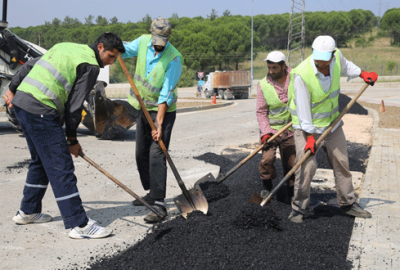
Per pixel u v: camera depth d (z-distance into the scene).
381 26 134.75
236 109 19.67
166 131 4.14
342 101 16.08
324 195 4.96
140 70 4.07
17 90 3.41
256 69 92.19
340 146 3.95
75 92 3.35
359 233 3.61
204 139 9.55
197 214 3.99
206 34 94.12
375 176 5.62
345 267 2.99
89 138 9.30
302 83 3.66
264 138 4.43
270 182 4.78
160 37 3.84
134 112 8.99
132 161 6.86
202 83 35.97
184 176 5.85
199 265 2.99
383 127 11.05
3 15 9.32
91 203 4.57
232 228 3.66
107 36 3.53
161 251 3.24
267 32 132.50
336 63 3.74
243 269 2.94
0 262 3.08
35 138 3.38
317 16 134.25
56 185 3.42
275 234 3.59
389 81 59.22
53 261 3.13
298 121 3.81
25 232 3.68
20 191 4.96
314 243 3.40
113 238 3.61
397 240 3.47
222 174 6.01
